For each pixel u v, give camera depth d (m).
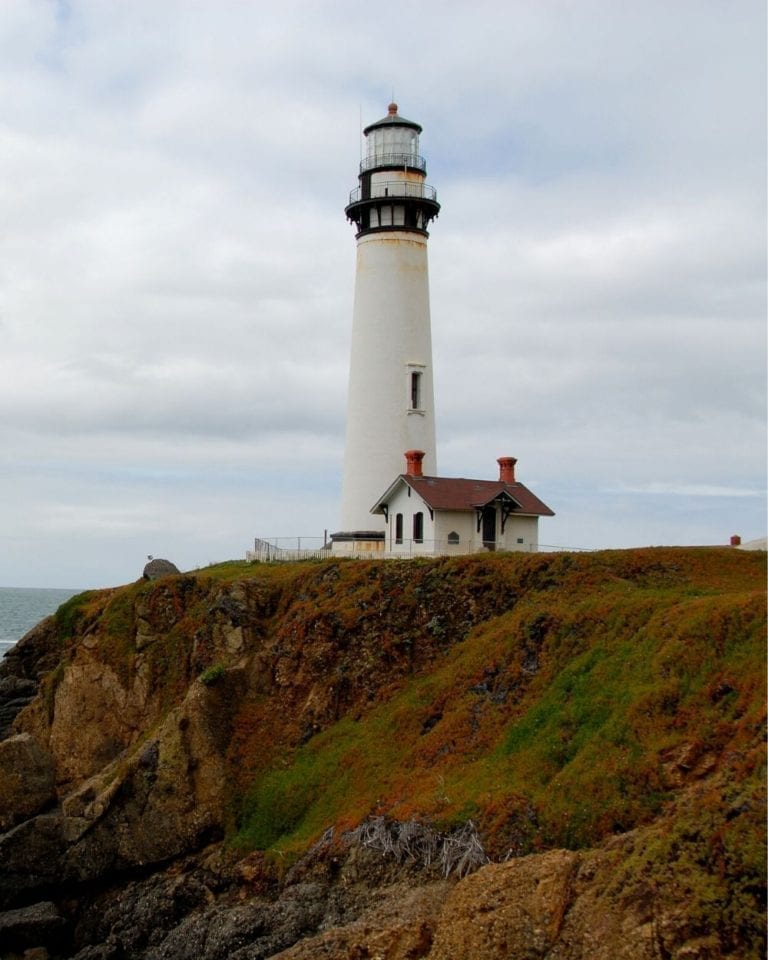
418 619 48.56
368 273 67.25
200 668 51.53
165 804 45.09
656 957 24.19
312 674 48.38
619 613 41.19
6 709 60.06
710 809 26.66
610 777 32.72
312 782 42.75
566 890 27.28
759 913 23.80
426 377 67.31
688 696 34.31
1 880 43.94
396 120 67.12
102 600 62.25
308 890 35.31
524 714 39.25
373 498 65.81
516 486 61.84
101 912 43.53
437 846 34.00
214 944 34.81
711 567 47.41
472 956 26.95
